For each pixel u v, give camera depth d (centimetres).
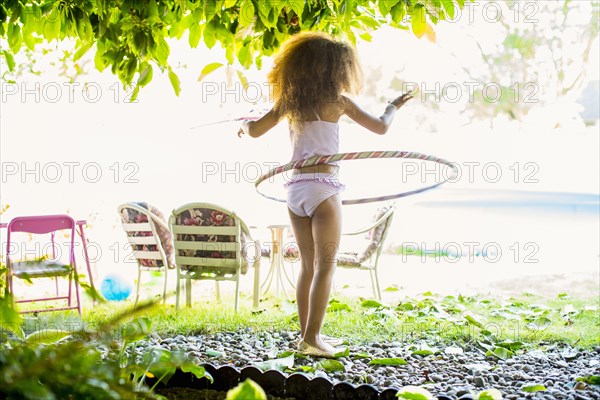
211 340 498
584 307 638
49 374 165
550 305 668
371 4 516
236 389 169
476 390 364
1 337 203
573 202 1410
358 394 323
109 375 181
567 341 487
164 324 531
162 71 455
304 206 427
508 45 1366
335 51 420
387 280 888
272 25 416
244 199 1113
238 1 429
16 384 152
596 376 372
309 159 413
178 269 617
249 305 666
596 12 1322
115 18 447
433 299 666
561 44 1346
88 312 594
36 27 443
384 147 1343
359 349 461
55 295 731
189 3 435
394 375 394
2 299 222
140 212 652
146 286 756
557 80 1369
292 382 335
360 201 476
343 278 908
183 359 240
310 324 430
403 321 549
